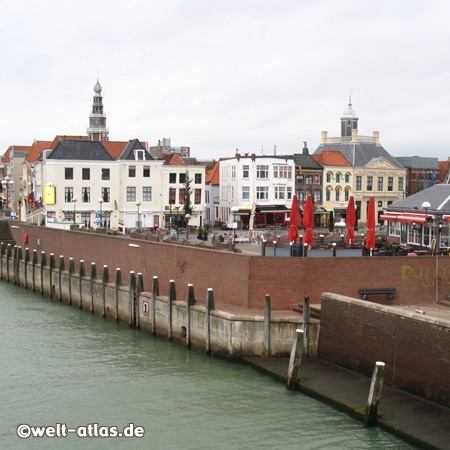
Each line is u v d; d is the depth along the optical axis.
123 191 75.31
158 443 20.77
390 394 22.61
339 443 20.06
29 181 91.12
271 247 37.19
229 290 32.47
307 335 27.44
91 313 41.16
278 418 21.95
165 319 33.06
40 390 25.66
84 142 75.12
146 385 25.84
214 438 20.84
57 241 56.06
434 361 21.50
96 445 20.88
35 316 40.16
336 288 30.91
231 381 25.64
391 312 23.42
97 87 116.75
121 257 44.91
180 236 65.38
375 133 94.06
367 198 88.75
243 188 80.19
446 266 31.81
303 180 84.12
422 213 40.00
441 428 19.83
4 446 20.91
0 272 59.06
